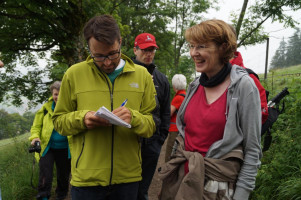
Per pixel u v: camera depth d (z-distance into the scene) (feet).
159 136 8.66
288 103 10.94
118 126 5.49
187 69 47.47
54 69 29.50
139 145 6.07
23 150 17.47
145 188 8.66
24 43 29.45
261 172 9.21
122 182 5.62
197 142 4.89
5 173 14.12
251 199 8.76
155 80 8.82
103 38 4.79
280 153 9.82
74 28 26.99
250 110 4.34
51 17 26.21
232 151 4.49
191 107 5.21
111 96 5.51
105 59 5.08
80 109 5.50
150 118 6.01
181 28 69.87
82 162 5.45
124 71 5.59
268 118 7.08
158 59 77.82
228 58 4.69
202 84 5.03
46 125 10.30
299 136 9.86
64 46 26.11
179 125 5.59
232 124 4.42
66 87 5.61
